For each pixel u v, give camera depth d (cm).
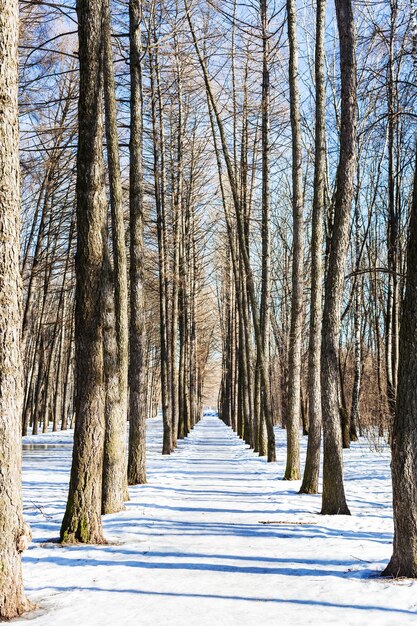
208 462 2169
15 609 533
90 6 865
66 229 2609
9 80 566
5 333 549
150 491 1363
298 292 1627
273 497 1285
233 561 716
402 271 2164
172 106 2578
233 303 4519
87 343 849
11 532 543
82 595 583
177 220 2592
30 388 4238
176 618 508
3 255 554
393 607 536
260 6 2030
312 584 615
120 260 1196
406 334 666
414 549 641
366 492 1381
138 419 1530
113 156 1204
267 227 2259
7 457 545
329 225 2370
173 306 2866
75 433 852
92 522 834
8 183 561
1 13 561
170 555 747
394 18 1372
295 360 1634
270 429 2192
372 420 2508
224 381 6412
